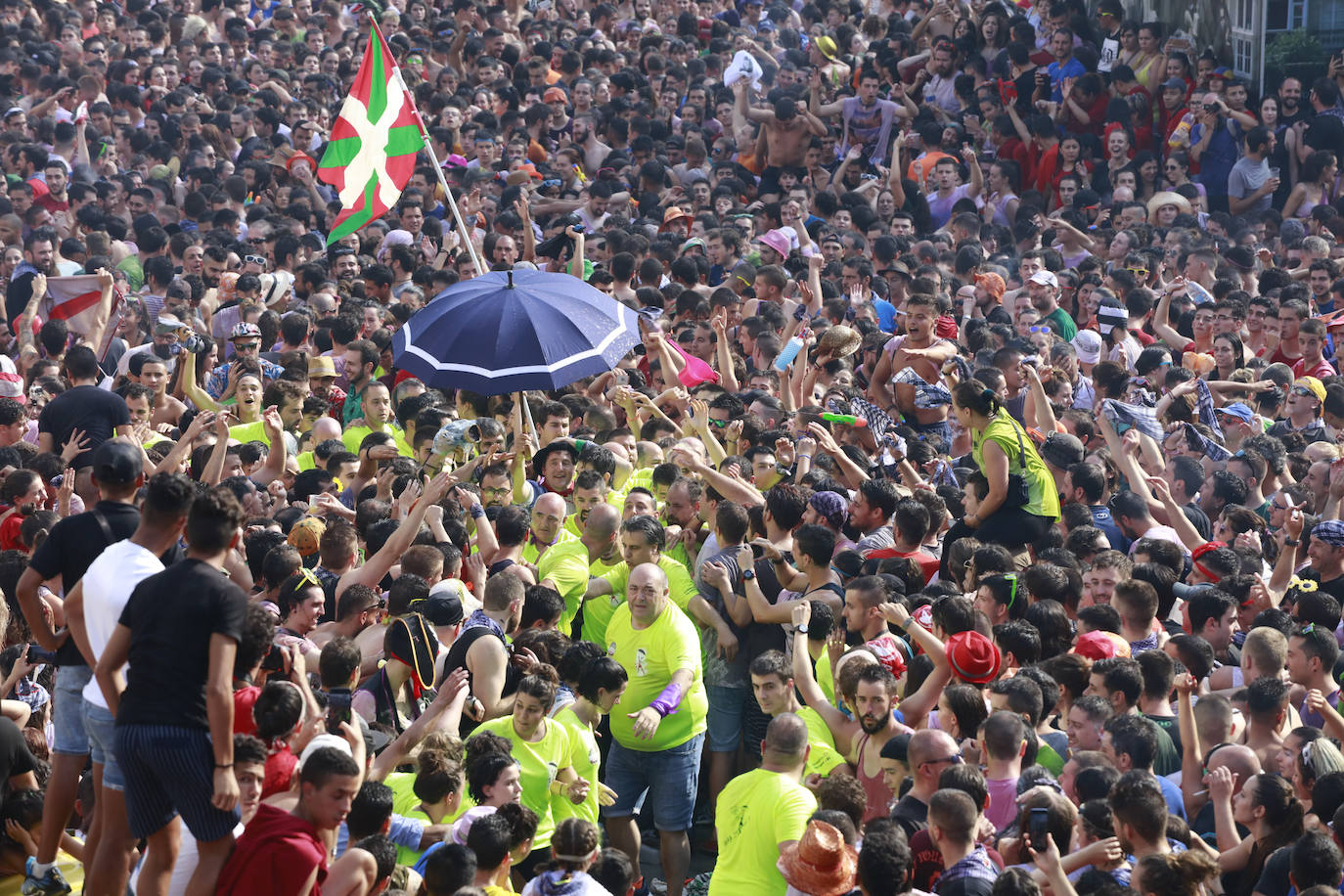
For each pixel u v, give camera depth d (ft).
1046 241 222.28
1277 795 76.28
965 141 250.37
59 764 78.13
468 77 298.15
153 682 62.69
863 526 116.16
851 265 187.52
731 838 82.28
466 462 116.06
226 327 178.19
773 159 248.93
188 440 114.83
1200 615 100.63
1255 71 243.81
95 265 196.03
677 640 96.17
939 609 93.04
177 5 328.49
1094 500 123.24
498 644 90.53
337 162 152.66
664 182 241.14
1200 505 129.90
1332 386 152.97
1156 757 85.25
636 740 96.32
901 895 68.54
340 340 156.97
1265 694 86.22
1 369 151.33
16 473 110.83
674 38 298.56
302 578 97.19
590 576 107.76
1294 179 236.02
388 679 91.25
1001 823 77.77
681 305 173.17
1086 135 245.65
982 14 263.29
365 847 70.69
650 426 132.16
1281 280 195.52
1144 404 135.85
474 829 73.97
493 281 119.65
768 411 134.92
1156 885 67.62
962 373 142.31
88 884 70.95
